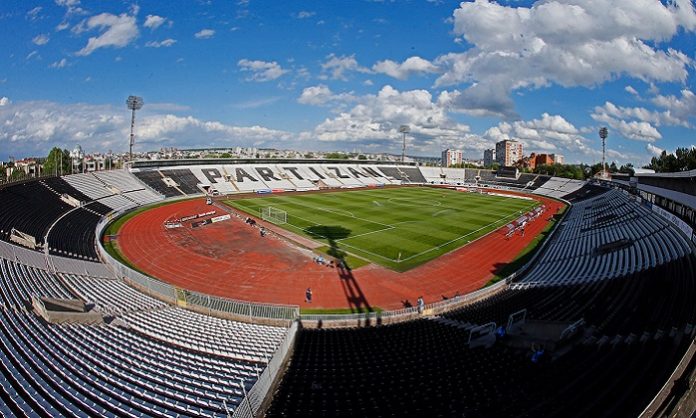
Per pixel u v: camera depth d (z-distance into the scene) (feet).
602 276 102.83
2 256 97.45
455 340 74.08
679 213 136.56
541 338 71.87
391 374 57.52
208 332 73.67
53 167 331.36
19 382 47.29
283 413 46.98
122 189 245.65
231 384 52.06
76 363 54.70
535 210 244.22
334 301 104.01
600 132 387.96
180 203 250.37
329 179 385.29
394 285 115.34
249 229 178.29
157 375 53.67
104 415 43.24
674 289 76.79
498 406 46.24
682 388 36.01
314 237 165.07
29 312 70.64
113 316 78.43
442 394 50.55
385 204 258.78
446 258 140.56
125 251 143.33
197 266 128.57
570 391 46.39
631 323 66.80
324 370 59.36
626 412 37.40
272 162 383.65
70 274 103.60
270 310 88.63
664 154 395.34
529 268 132.57
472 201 287.69
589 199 285.43
